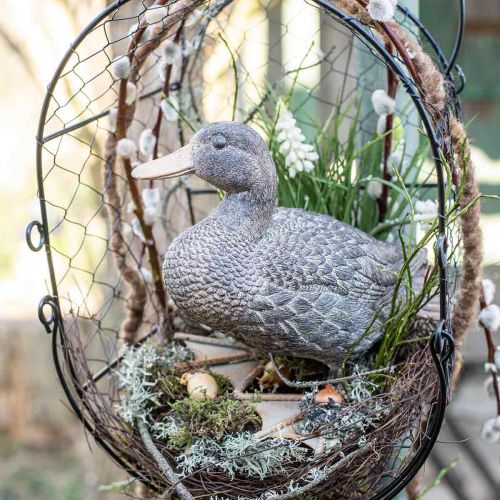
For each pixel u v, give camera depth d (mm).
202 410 932
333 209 1106
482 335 2074
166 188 1309
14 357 2859
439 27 1770
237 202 919
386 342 966
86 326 2098
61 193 3350
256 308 896
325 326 918
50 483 2707
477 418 2084
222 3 1056
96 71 1683
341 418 896
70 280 3053
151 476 987
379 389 964
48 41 1741
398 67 802
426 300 943
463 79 1043
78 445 2867
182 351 1050
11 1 1741
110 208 1052
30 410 2889
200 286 897
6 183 3666
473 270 949
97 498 1895
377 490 1039
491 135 2215
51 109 1825
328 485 917
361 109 1199
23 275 3412
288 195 1109
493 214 2156
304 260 917
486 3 2229
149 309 1328
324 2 811
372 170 1104
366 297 947
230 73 1427
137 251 1332
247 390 1021
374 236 1118
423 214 1037
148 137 1056
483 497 2072
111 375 1053
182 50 1103
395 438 918
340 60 1656
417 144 1224
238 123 920
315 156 1027
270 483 913
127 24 1358
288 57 1905
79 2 1721
